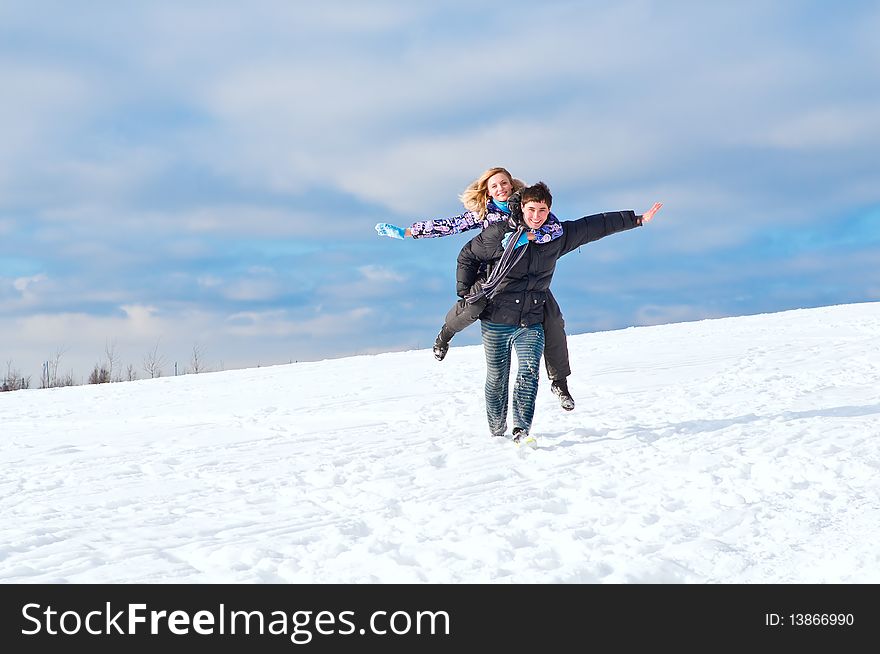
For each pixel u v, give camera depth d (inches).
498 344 238.2
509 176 232.2
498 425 253.6
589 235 232.2
